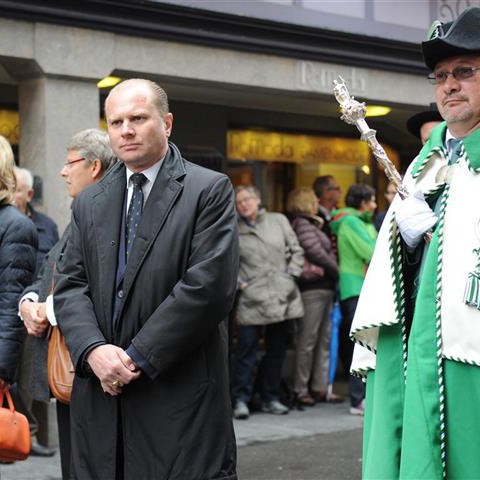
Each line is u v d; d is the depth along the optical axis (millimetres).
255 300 9570
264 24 9406
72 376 4906
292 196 10438
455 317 3516
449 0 11258
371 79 10469
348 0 10242
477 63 3576
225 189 4344
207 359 4289
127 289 4246
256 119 11844
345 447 8570
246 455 8266
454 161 3771
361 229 10094
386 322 3680
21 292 5422
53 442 8203
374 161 13062
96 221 4406
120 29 8594
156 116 4348
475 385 3494
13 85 10148
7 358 5316
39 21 8203
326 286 10336
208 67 9242
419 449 3510
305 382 10422
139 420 4223
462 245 3541
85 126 8570
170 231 4250
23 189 7574
